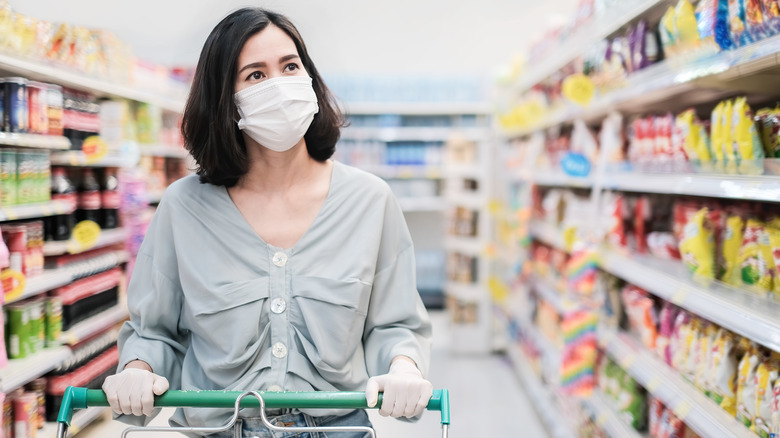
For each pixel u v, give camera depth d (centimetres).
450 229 620
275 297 146
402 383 129
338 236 150
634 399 285
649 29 268
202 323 144
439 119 784
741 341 208
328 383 149
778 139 197
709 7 202
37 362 309
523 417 429
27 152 304
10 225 308
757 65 183
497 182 576
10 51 285
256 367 144
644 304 279
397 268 159
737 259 221
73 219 361
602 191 331
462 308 603
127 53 416
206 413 144
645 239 297
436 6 629
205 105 148
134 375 132
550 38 412
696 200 274
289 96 143
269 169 153
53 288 346
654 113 315
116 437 354
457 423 418
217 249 148
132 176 411
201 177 154
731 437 188
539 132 463
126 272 425
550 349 392
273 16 152
